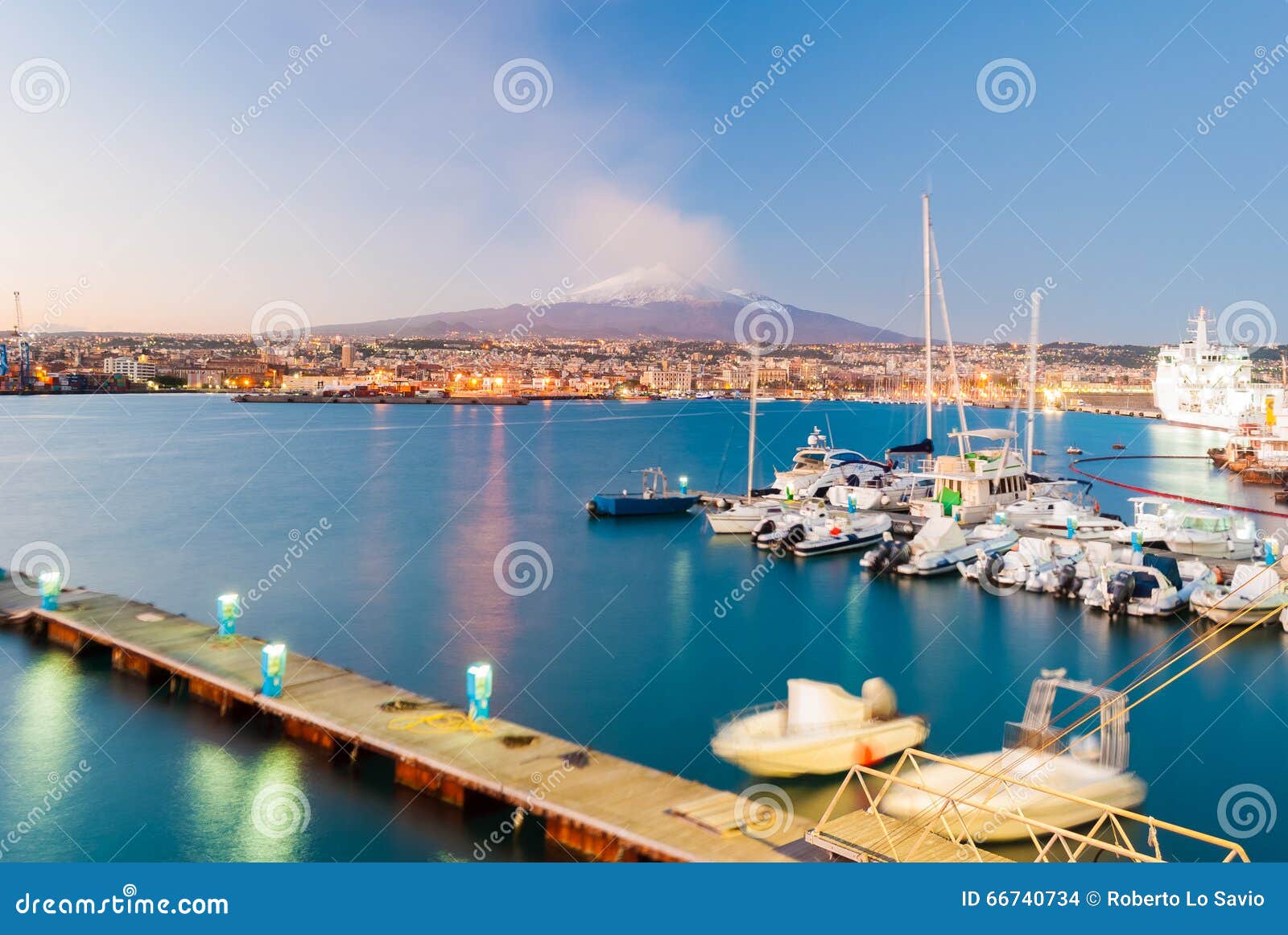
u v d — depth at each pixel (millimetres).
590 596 42719
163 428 159000
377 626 37562
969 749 24438
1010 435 59812
